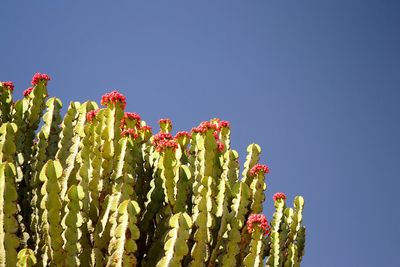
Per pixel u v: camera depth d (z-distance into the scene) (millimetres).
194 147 7648
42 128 7031
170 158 6477
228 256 6328
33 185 6625
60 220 5766
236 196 6750
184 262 6234
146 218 6559
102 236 5840
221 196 6516
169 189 6402
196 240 6051
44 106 7402
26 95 7516
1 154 6109
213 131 6914
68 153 6785
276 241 7227
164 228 6305
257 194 7344
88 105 6949
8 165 5449
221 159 7176
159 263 5637
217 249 6312
